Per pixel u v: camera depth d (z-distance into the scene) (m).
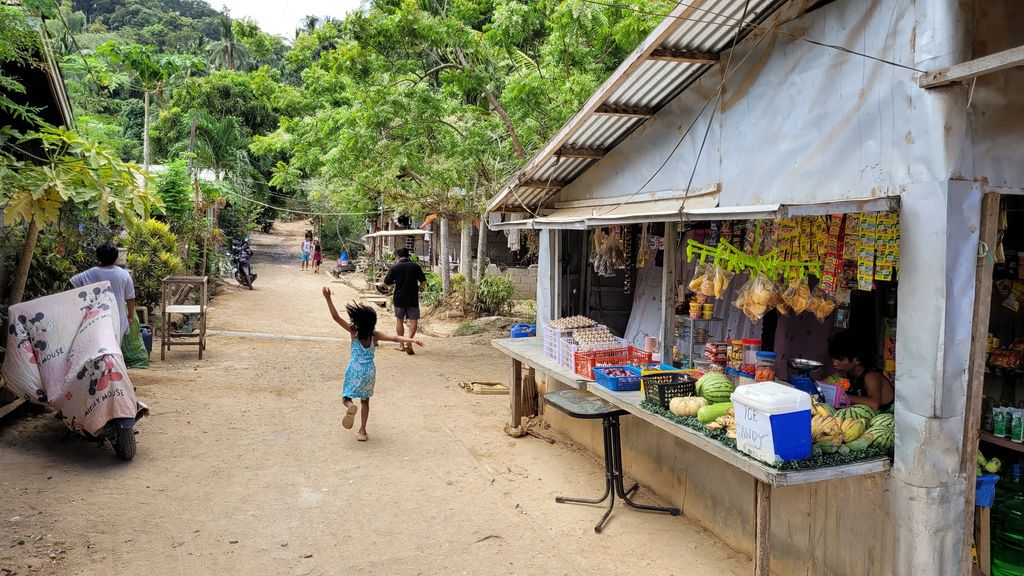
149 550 4.22
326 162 12.56
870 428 3.57
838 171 3.82
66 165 6.12
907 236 3.34
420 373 10.26
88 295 5.90
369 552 4.38
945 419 3.22
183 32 57.09
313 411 7.75
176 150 28.28
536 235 14.98
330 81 11.70
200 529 4.57
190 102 33.03
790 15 4.14
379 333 6.68
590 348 5.68
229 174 29.69
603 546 4.58
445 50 11.19
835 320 5.54
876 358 4.94
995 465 3.61
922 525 3.23
